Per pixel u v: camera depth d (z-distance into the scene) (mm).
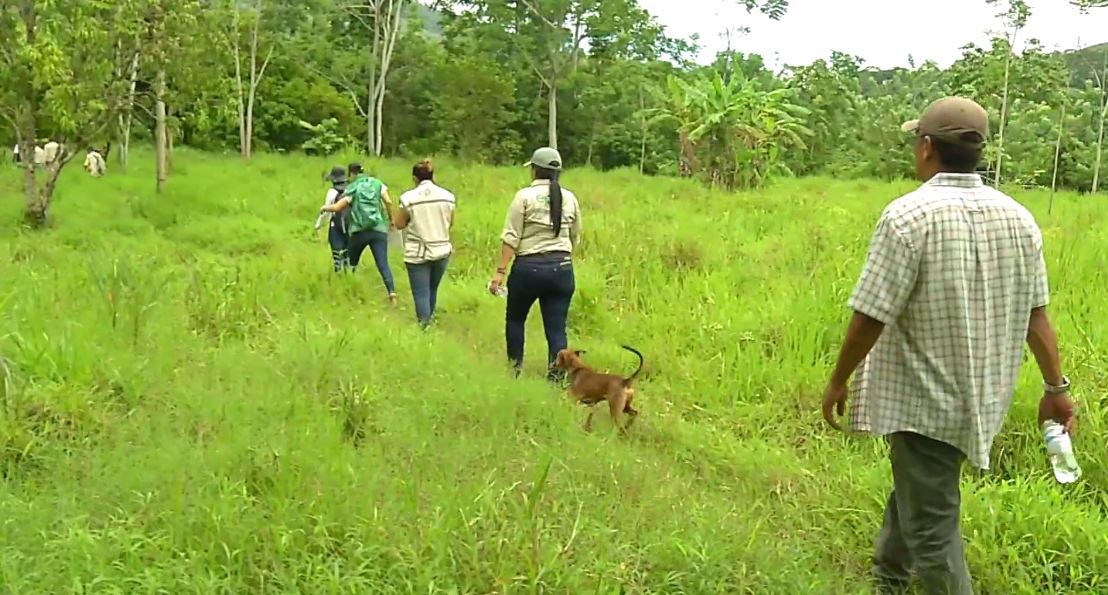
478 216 13469
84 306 6160
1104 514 4273
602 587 3201
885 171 30781
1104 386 5156
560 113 45781
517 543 3309
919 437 3203
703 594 3322
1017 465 4699
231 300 6965
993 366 3125
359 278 9430
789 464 4840
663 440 5152
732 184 21828
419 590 3090
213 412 4543
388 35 40281
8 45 12945
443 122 41688
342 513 3486
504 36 42406
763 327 6691
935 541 3264
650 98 43875
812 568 3695
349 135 39406
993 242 3084
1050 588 3658
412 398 5090
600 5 41969
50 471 3932
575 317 7910
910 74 41719
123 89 14039
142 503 3514
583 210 14562
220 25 18812
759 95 22156
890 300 3070
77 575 2980
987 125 3148
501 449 4422
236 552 3195
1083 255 8266
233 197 16422
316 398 4891
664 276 8766
